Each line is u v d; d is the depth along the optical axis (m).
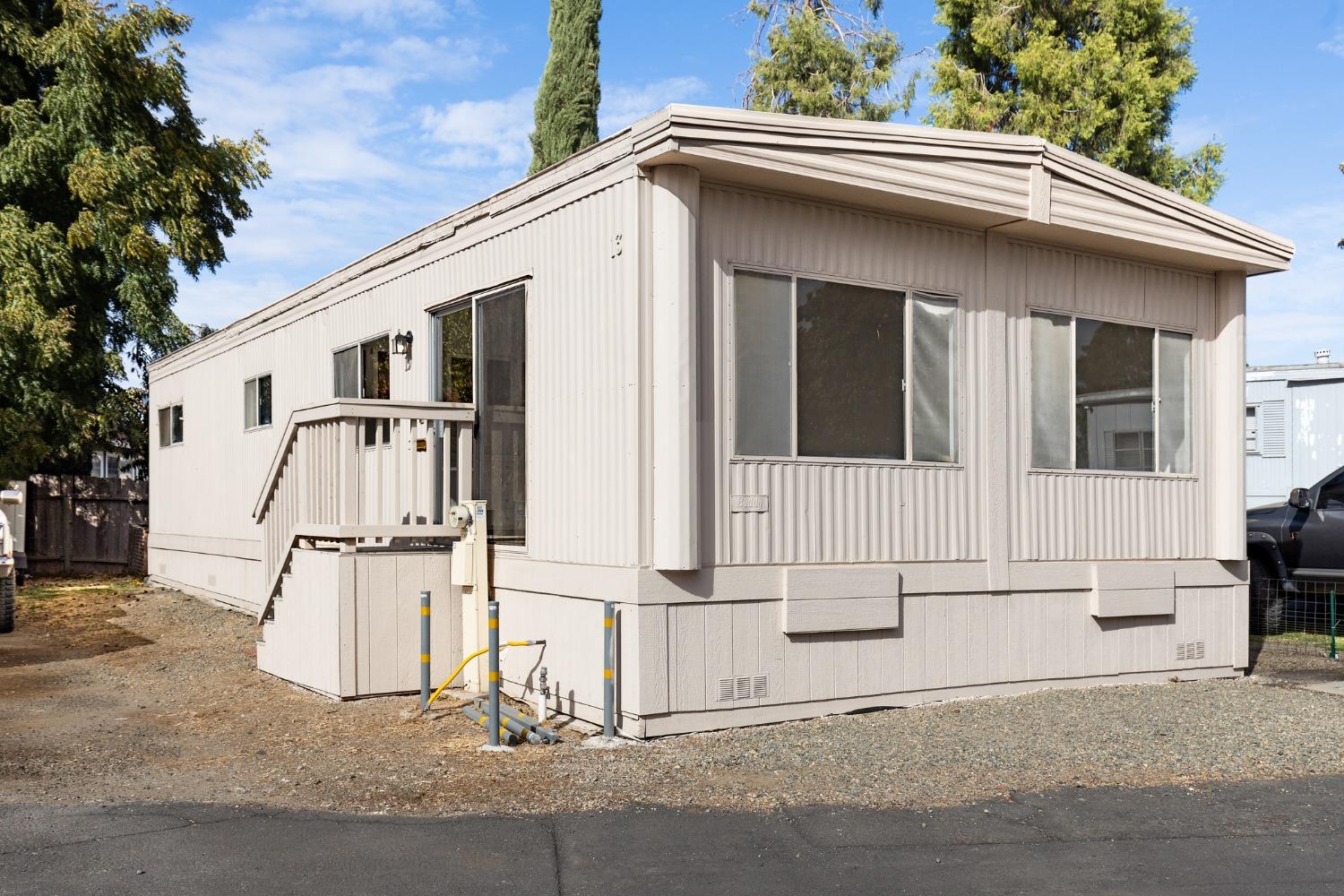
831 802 5.79
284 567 9.39
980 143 8.16
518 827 5.38
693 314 7.14
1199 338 10.20
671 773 6.32
